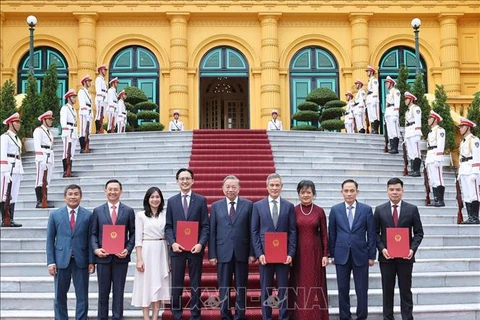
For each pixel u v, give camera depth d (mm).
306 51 24078
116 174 12945
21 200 12141
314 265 7367
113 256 7453
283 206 7496
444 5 23828
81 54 23266
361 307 7477
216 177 12516
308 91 23906
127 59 23844
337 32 24078
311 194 7496
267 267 7391
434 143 11914
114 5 23391
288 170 12922
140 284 7422
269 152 14055
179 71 23375
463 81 24062
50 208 11375
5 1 23094
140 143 14945
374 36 24109
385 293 7504
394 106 14750
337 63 24016
